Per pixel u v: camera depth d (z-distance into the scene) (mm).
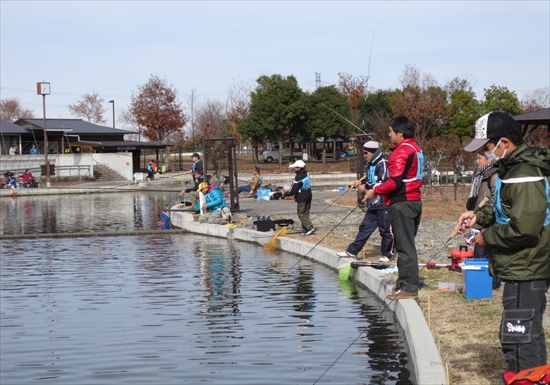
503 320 4469
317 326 7984
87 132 56344
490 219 4906
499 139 4430
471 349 6008
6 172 43906
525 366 4410
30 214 26312
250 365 6645
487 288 7805
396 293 8164
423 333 6457
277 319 8406
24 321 8688
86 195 39062
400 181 7902
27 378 6500
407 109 43250
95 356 7117
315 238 14641
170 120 70500
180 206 23750
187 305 9375
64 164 50156
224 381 6215
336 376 6223
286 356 6883
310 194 15211
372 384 5977
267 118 58531
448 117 46844
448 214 18875
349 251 11414
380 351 6906
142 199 34688
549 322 6551
